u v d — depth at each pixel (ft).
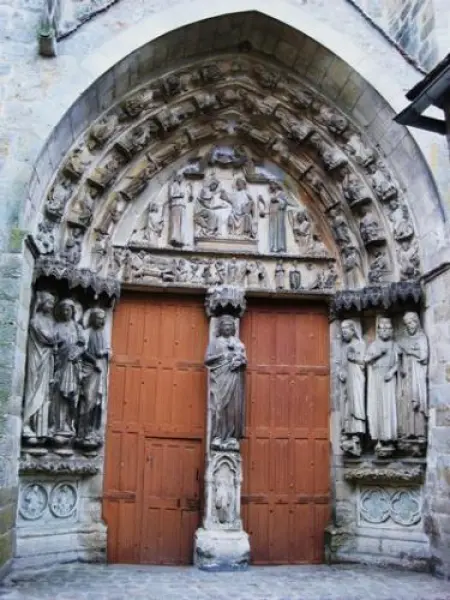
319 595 33.17
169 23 40.32
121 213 43.75
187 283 43.55
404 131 40.88
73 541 39.29
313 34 41.78
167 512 41.60
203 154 46.62
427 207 40.60
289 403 44.04
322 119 44.50
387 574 38.14
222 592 33.55
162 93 43.37
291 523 42.42
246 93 45.50
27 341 37.32
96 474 40.52
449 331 37.93
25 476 37.70
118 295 42.04
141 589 33.78
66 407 38.65
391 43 42.14
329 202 45.29
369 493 42.11
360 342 42.86
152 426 42.47
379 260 43.27
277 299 45.09
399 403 41.04
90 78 38.42
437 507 38.09
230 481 40.09
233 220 45.50
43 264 38.32
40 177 37.81
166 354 43.55
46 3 37.45
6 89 37.35
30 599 30.99
